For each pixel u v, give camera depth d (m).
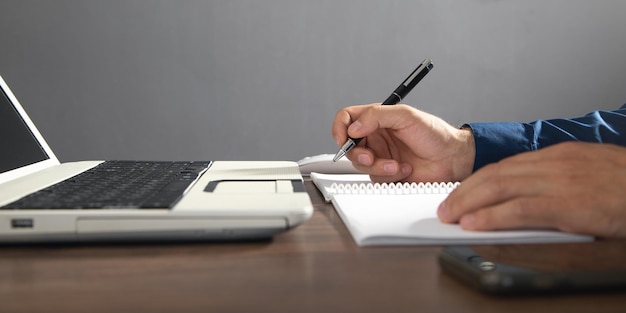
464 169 1.02
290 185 0.76
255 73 2.99
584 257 0.51
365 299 0.42
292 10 2.98
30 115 2.91
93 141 2.95
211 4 2.94
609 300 0.41
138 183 0.75
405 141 1.00
